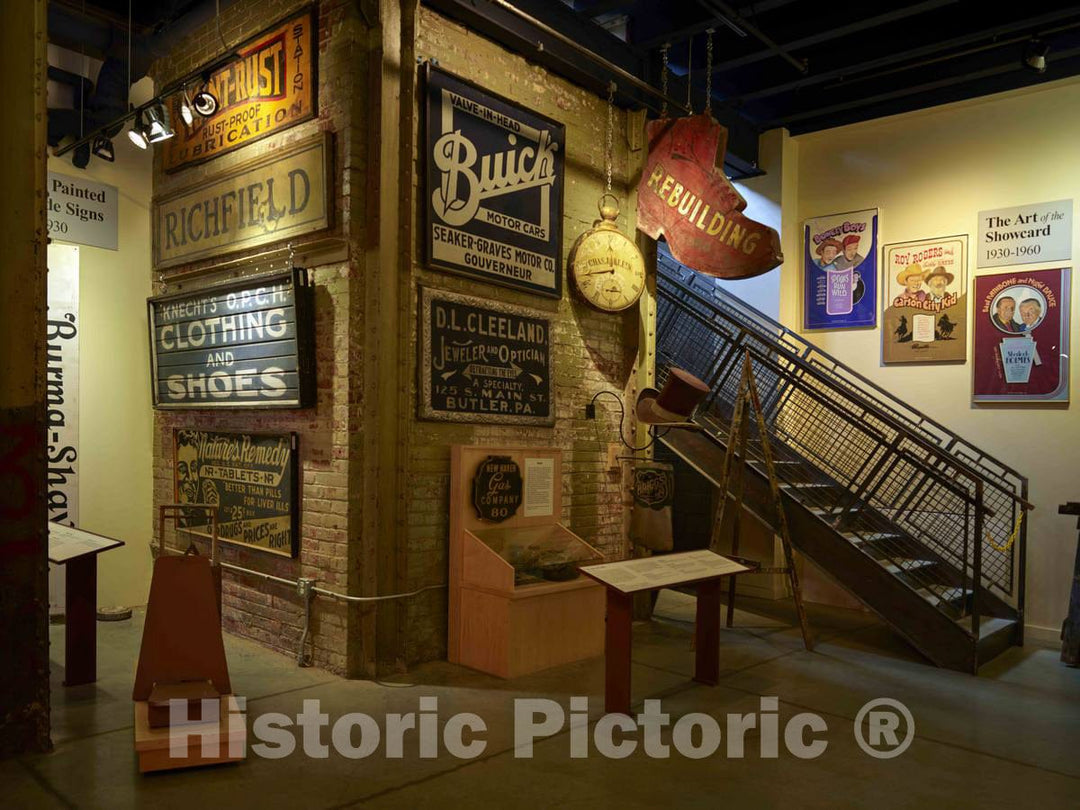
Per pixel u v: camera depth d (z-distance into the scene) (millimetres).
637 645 5941
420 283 5125
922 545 6789
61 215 6379
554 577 5273
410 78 5004
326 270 5148
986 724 4379
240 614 5824
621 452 6637
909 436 6086
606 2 6102
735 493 6668
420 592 5168
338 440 5035
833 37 6348
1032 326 6852
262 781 3436
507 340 5652
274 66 5449
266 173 5480
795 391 7906
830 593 7668
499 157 5559
